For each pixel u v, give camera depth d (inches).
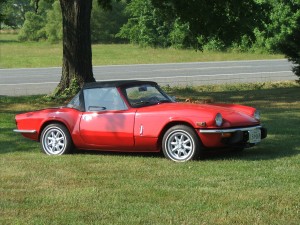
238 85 1116.5
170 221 231.5
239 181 297.7
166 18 1047.0
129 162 365.4
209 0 991.0
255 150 402.0
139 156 392.2
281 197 263.0
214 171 326.3
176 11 1000.9
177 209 249.0
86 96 405.4
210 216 237.3
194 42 1083.3
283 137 459.8
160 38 2469.2
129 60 1910.7
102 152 417.7
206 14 984.3
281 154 381.1
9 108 783.1
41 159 384.8
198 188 285.3
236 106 402.0
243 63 1740.9
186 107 374.9
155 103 396.5
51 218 240.7
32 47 2667.3
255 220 230.5
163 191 281.0
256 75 1357.0
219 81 1232.8
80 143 404.5
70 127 405.4
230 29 1013.8
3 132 542.6
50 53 2278.5
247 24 1004.6
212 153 390.6
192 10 980.6
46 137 417.1
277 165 340.2
